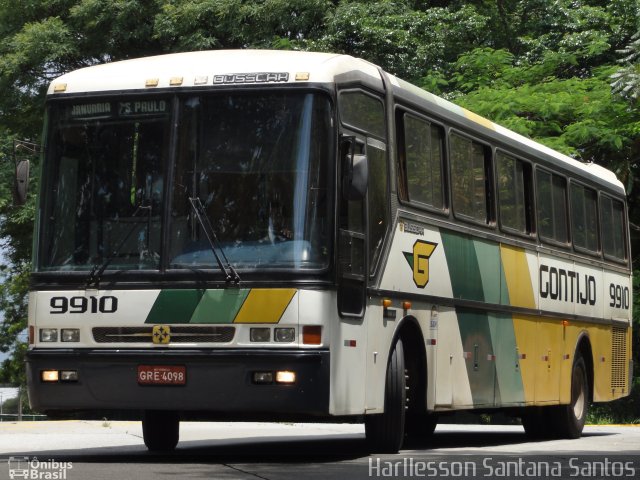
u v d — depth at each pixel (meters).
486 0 47.81
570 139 37.94
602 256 26.45
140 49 47.69
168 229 15.19
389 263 16.53
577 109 38.97
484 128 20.42
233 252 14.97
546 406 23.67
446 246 18.50
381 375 16.23
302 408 14.59
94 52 46.84
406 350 17.55
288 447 19.75
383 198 16.50
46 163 15.84
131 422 28.34
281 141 15.19
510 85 40.50
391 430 16.77
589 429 28.98
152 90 15.55
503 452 18.41
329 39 42.62
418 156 17.81
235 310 14.79
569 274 24.27
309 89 15.24
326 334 14.77
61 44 46.03
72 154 15.74
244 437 23.50
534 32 46.53
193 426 27.94
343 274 15.20
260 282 14.79
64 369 15.24
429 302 17.78
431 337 17.81
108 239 15.38
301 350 14.64
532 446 20.70
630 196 43.25
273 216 15.02
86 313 15.25
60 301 15.37
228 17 44.19
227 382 14.70
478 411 22.98
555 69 44.03
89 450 19.12
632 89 37.06
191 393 14.80
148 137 15.51
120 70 15.92
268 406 14.62
